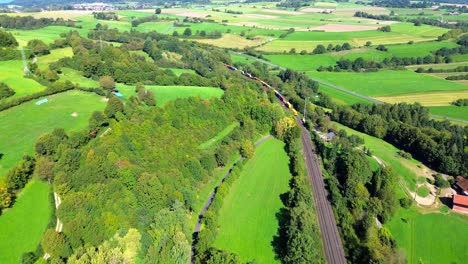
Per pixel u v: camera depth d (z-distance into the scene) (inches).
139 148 5374.0
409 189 6318.9
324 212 5487.2
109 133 5487.2
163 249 4106.8
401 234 5305.1
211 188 5856.3
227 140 6855.3
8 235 3774.6
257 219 5246.1
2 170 4488.2
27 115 5920.3
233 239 4835.1
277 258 4584.2
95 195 4244.6
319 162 6929.1
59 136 5123.0
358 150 7278.5
